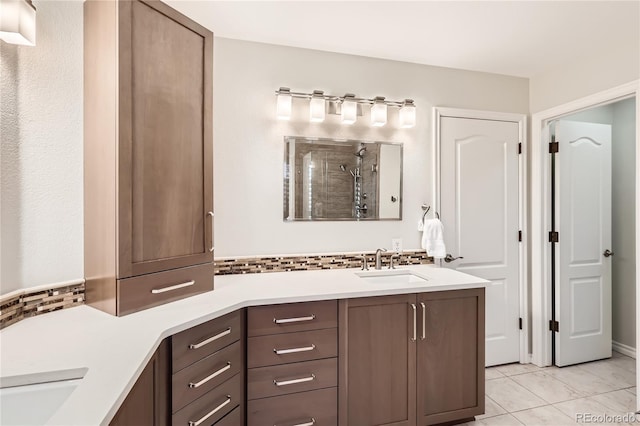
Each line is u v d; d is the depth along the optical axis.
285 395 1.75
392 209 2.57
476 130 2.78
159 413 1.24
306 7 1.90
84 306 1.54
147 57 1.48
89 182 1.52
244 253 2.28
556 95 2.73
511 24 2.08
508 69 2.76
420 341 1.98
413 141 2.63
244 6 1.90
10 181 1.34
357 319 1.86
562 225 2.85
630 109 3.09
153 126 1.51
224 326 1.56
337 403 1.83
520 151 2.89
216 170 2.22
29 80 1.40
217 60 2.22
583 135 2.94
